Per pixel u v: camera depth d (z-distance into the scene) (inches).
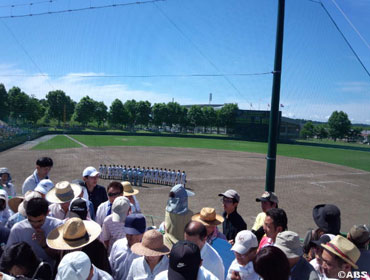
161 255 143.3
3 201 223.3
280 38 217.6
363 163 1160.8
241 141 2583.7
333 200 724.0
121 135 3107.8
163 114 4104.3
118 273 169.5
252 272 143.2
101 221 236.2
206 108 3907.5
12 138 1636.3
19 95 1518.2
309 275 130.7
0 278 125.0
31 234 168.4
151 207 642.2
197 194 772.6
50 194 218.7
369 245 203.5
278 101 224.2
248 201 707.4
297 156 1635.1
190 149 1996.8
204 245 153.1
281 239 141.2
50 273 140.9
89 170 294.2
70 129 2496.3
